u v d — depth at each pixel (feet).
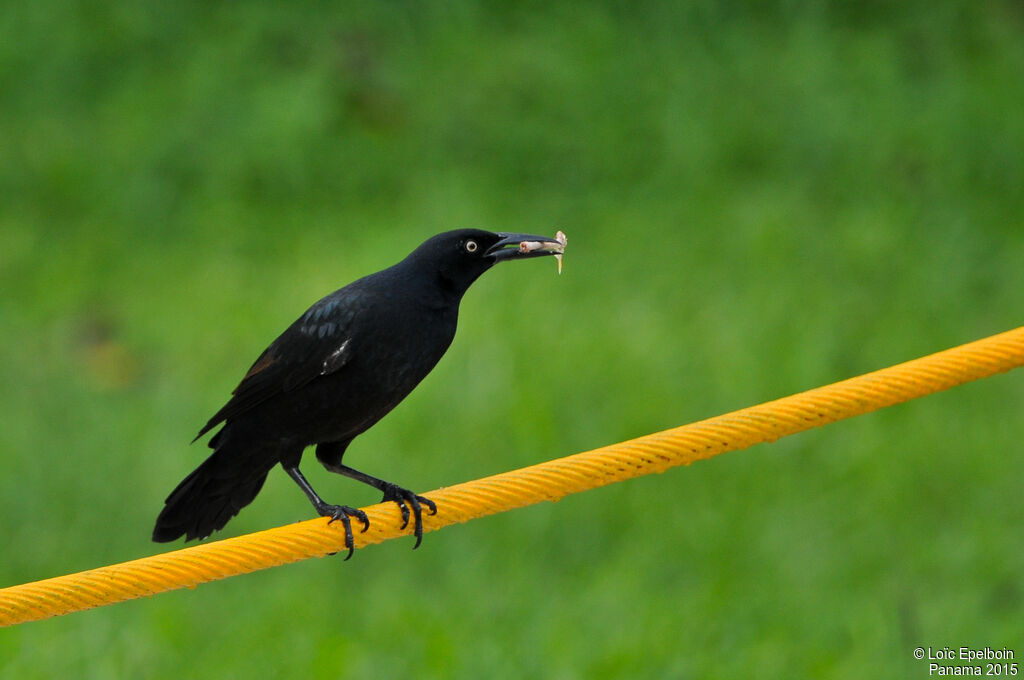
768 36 66.95
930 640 33.68
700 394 43.57
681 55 64.95
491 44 64.85
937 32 67.56
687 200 56.70
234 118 59.67
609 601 35.14
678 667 32.58
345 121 60.44
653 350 45.62
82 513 39.40
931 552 37.55
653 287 50.44
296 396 22.98
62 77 62.75
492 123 60.54
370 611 35.24
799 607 35.32
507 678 31.99
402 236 52.03
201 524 24.23
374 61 63.41
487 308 48.06
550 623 34.17
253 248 53.88
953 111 61.11
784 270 51.88
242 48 63.31
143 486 40.50
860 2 69.26
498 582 36.50
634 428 42.19
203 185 57.21
